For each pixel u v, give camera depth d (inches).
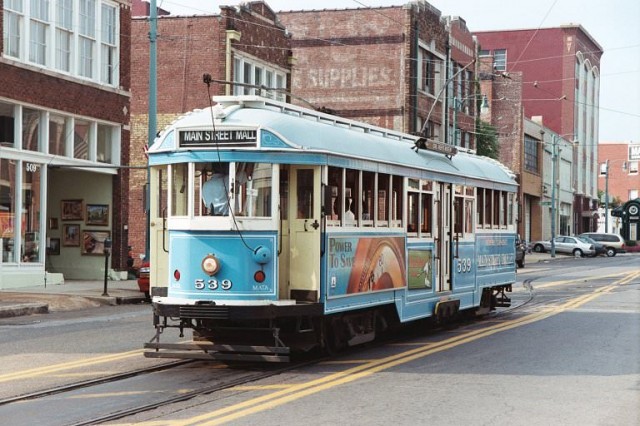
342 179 514.9
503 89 2689.5
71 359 518.3
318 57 1923.0
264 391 420.2
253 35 1478.8
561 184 3282.5
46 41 1085.8
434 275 649.6
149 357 486.9
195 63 1434.5
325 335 521.0
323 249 488.1
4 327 691.4
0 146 1007.6
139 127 1477.6
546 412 381.1
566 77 3390.7
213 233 475.8
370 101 1889.8
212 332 509.7
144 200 525.0
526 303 943.0
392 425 351.9
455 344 603.5
